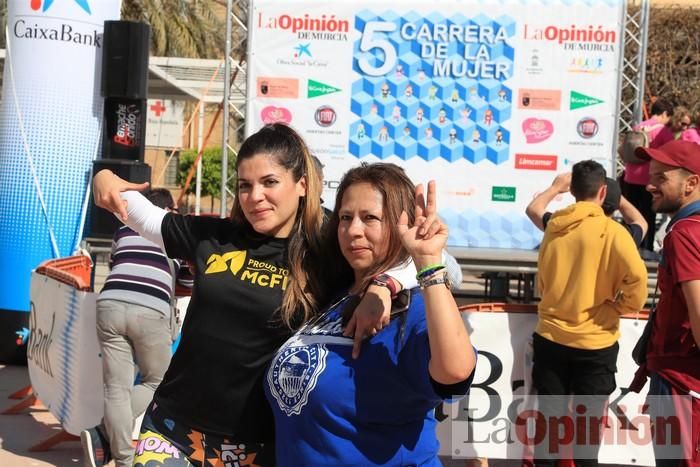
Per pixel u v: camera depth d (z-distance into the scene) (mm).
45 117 8289
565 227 4988
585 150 7863
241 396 2943
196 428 2982
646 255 7398
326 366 2594
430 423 2637
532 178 7895
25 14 8266
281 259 3006
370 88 7844
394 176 2703
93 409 5426
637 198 8578
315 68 7832
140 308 5062
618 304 4961
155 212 3225
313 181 3039
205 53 22547
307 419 2607
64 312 5816
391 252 2660
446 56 7816
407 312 2543
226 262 3014
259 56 7832
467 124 7867
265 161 2953
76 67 8336
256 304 2939
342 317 2691
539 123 7855
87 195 8438
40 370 6453
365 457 2549
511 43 7801
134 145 8375
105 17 8500
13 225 8367
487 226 7918
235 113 9320
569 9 7789
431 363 2359
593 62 7816
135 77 8242
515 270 7516
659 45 21109
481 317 5590
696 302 3582
